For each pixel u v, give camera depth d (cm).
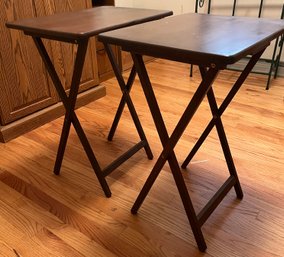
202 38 80
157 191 129
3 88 157
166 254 102
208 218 114
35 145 164
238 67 262
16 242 107
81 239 108
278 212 117
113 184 134
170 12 124
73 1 178
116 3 265
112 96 223
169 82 246
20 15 154
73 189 132
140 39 80
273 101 208
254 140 163
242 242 105
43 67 174
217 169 142
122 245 105
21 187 133
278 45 237
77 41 99
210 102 112
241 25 95
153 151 157
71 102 117
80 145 163
